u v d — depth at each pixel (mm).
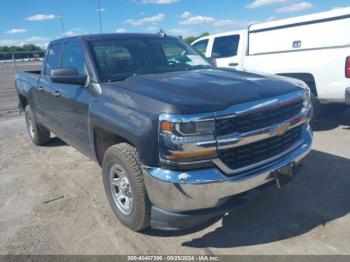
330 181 4027
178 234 3143
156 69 3869
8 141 6812
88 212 3646
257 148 2754
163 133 2494
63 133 4629
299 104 3105
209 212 2635
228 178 2553
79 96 3693
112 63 3703
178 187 2482
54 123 4832
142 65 3871
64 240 3152
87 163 5188
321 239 2938
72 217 3561
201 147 2443
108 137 3541
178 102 2543
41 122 5559
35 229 3367
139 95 2840
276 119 2820
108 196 3428
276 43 6754
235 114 2514
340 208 3426
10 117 9250
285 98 2871
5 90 15750
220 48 8219
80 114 3740
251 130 2621
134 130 2686
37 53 13062
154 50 4156
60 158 5508
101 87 3373
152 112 2600
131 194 2994
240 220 3305
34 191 4266
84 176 4668
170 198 2559
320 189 3846
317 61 5887
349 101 5570
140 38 4254
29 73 5973
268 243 2934
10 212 3752
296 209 3449
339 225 3127
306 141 3250
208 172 2492
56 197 4055
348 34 5605
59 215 3623
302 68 6152
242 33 7605
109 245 3033
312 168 4426
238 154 2639
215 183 2496
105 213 3605
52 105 4641
